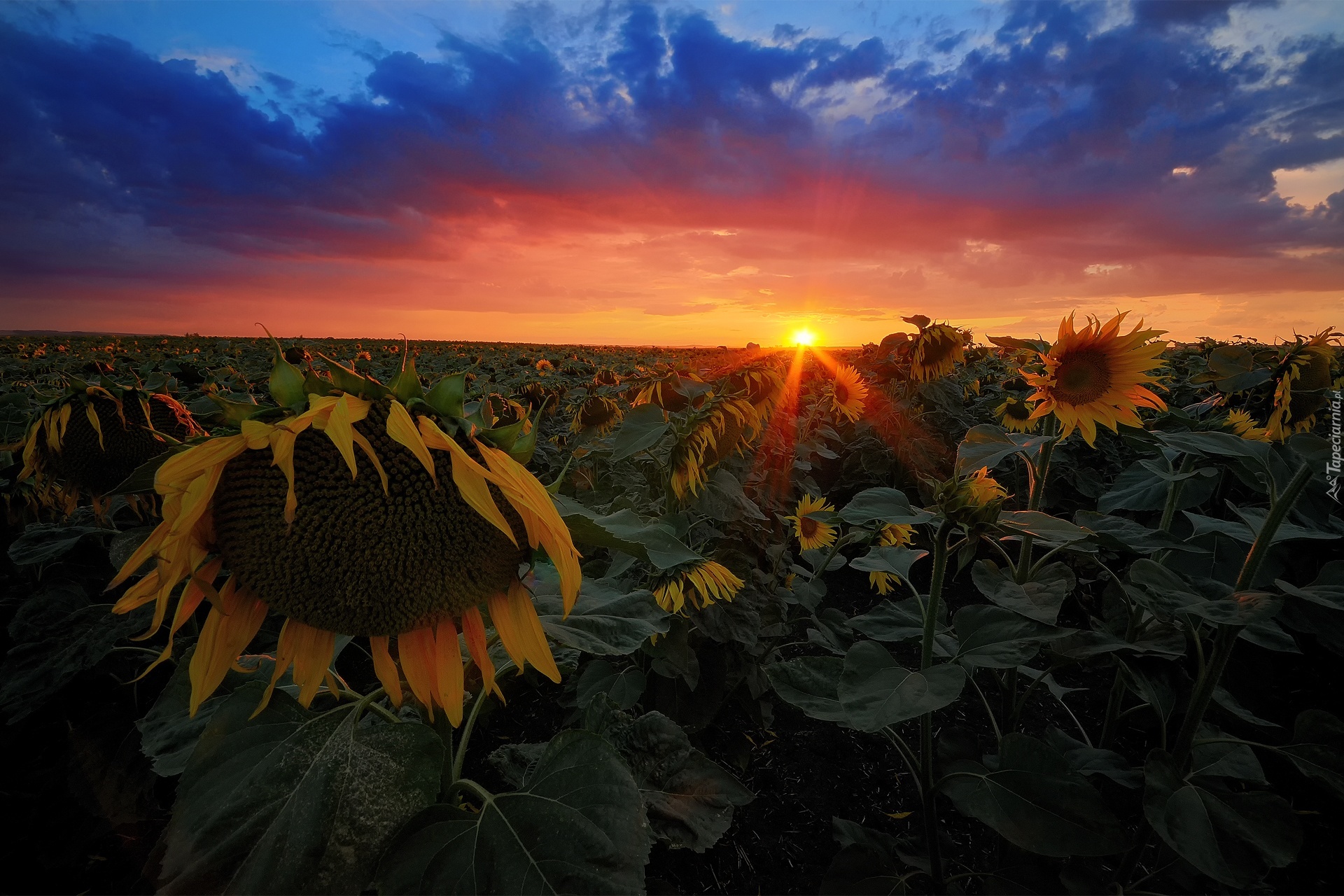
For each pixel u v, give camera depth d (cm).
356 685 354
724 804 188
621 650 152
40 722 276
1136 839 210
